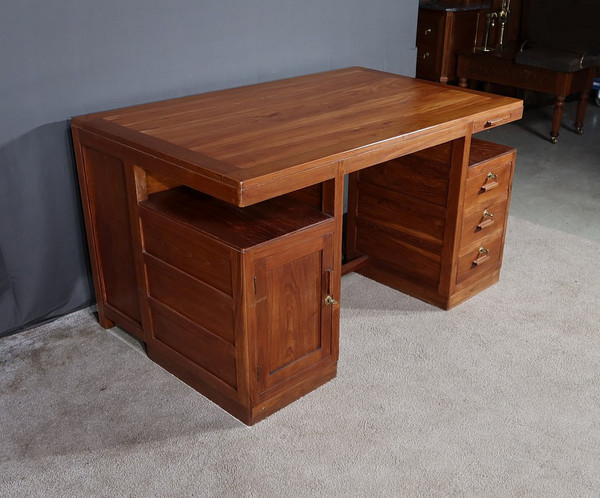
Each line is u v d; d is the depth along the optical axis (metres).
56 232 2.25
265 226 1.79
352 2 2.83
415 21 3.16
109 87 2.20
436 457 1.78
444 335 2.32
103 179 2.04
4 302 2.20
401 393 2.02
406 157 2.40
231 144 1.83
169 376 2.09
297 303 1.87
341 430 1.87
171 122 2.04
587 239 3.08
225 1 2.39
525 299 2.56
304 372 1.97
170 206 1.91
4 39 1.94
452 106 2.24
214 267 1.76
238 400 1.87
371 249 2.66
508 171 2.48
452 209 2.32
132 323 2.19
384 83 2.57
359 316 2.43
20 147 2.08
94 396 1.99
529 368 2.15
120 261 2.12
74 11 2.04
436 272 2.46
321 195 1.92
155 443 1.81
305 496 1.65
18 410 1.93
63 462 1.75
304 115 2.12
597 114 5.07
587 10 4.32
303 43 2.71
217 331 1.84
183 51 2.35
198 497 1.64
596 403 2.00
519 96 5.18
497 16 4.63
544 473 1.73
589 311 2.49
